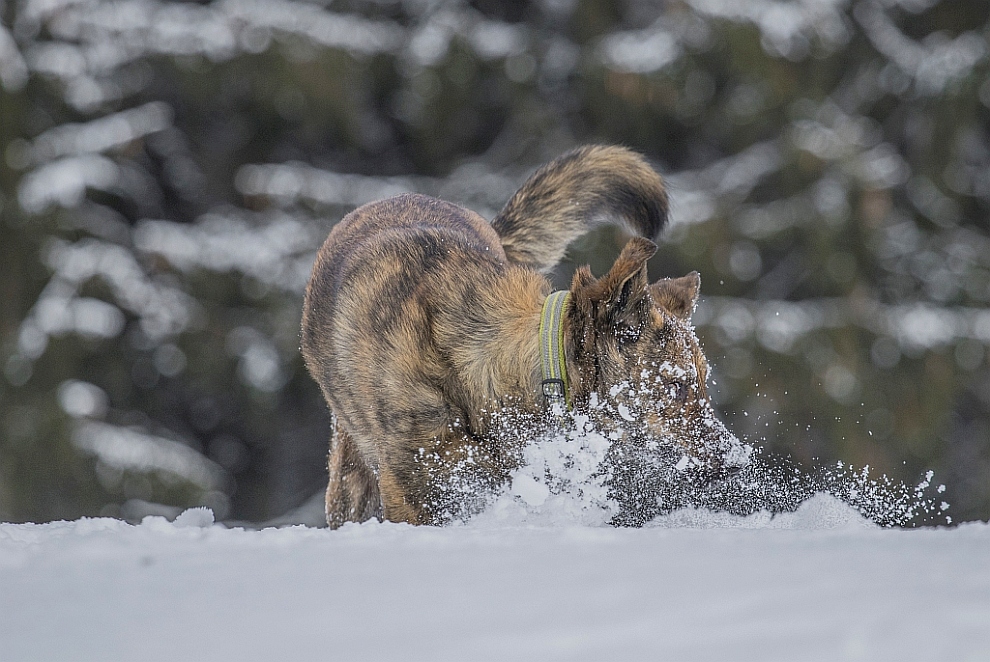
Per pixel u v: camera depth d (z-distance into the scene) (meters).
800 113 29.62
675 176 30.27
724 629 3.21
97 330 27.22
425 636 3.38
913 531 5.25
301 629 3.55
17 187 27.41
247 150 30.31
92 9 28.48
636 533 5.40
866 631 2.97
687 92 29.75
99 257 27.64
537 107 30.48
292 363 28.33
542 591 3.88
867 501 9.16
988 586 3.52
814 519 9.12
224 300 28.55
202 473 27.48
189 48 28.70
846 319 28.70
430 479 9.17
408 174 32.28
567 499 9.09
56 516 27.06
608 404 8.98
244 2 29.02
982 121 32.00
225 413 29.94
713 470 9.12
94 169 28.06
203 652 3.32
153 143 30.08
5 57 27.38
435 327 9.08
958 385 29.47
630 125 30.20
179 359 27.81
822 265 28.91
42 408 26.70
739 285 29.11
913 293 30.48
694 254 28.70
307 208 29.66
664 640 3.15
